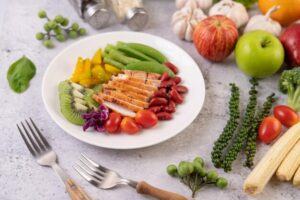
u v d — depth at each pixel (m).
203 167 0.73
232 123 0.77
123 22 0.98
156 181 0.72
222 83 0.87
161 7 1.02
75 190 0.68
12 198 0.70
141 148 0.76
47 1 1.03
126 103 0.79
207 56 0.89
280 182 0.72
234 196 0.71
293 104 0.81
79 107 0.78
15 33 0.95
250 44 0.82
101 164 0.74
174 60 0.88
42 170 0.73
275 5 0.93
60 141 0.77
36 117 0.81
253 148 0.75
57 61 0.85
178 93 0.81
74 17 0.99
